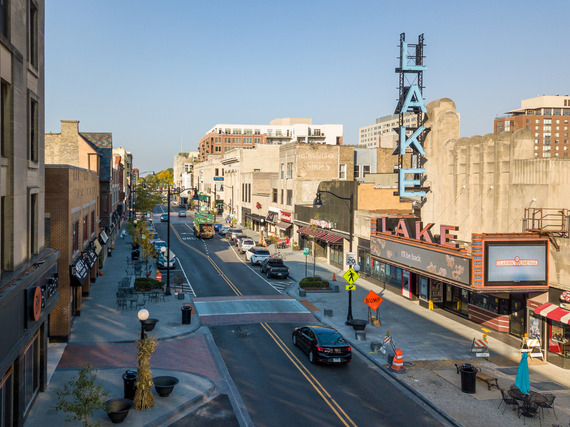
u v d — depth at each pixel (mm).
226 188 113562
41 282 17234
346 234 45062
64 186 23391
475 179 27719
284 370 20844
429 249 28078
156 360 21453
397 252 32656
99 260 42188
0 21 13523
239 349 23547
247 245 57094
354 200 43875
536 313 22578
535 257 22984
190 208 148500
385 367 21188
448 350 23609
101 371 19734
